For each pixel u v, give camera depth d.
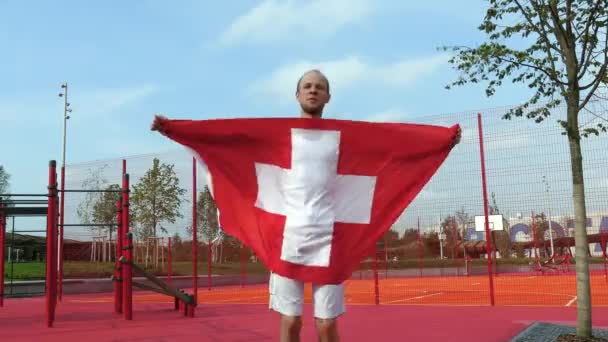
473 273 24.94
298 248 3.00
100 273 18.55
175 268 20.84
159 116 3.13
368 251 3.11
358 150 3.25
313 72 3.24
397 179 3.27
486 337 6.25
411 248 23.88
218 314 9.33
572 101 5.93
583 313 5.80
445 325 7.35
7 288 16.25
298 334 3.03
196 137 3.19
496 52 5.79
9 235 17.64
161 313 9.54
